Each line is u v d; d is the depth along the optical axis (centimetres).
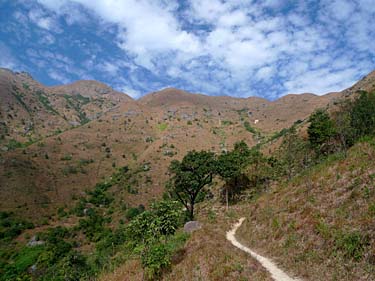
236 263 1543
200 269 1562
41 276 4962
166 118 19250
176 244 2270
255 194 4788
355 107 4497
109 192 10731
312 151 4734
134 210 8606
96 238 7319
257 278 1355
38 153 13262
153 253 1712
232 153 5806
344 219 1595
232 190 5531
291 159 4922
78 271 3666
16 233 7694
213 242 2041
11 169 10994
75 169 12638
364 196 1703
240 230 2708
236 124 18150
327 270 1297
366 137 2945
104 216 9025
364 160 2292
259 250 1978
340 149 3647
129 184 10938
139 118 19575
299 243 1673
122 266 2298
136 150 15325
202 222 3444
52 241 7056
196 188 4944
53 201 10044
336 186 2128
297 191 2570
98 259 3962
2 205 8962
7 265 5956
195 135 15762
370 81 8531
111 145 15800
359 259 1226
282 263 1592
